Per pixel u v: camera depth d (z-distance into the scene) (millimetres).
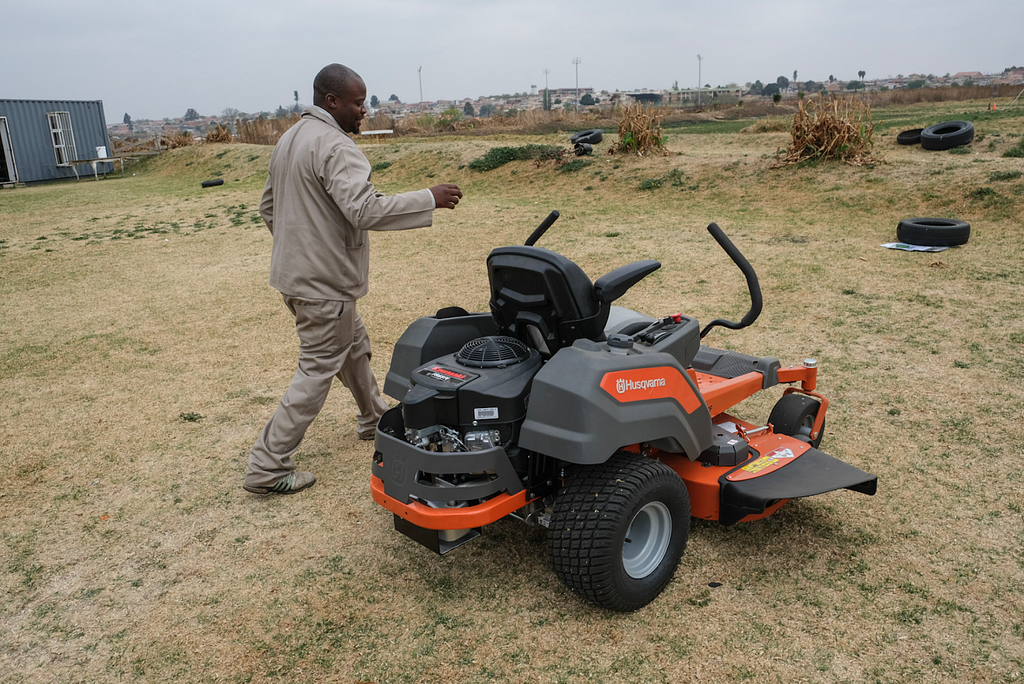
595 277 7160
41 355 5703
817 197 10258
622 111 14500
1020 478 3357
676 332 3074
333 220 3146
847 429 3889
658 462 2570
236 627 2580
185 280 8109
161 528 3248
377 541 3092
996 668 2246
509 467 2504
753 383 3490
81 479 3717
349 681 2295
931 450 3643
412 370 2904
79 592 2814
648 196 11641
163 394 4828
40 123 24578
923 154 12023
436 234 9727
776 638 2410
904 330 5312
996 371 4520
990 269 6707
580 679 2264
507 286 2789
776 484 2766
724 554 2893
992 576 2693
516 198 12453
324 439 4098
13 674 2389
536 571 2840
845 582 2691
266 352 5617
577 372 2383
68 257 9570
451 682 2273
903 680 2207
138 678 2346
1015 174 9406
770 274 6988
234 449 4012
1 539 3197
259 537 3154
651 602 2623
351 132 3299
